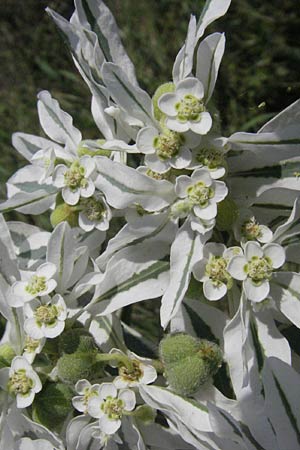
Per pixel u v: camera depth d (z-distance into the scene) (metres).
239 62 0.39
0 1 0.46
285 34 0.39
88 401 0.20
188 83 0.19
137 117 0.20
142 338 0.23
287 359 0.19
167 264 0.20
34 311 0.20
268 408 0.19
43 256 0.22
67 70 0.43
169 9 0.40
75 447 0.20
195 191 0.19
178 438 0.21
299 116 0.20
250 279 0.19
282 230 0.19
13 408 0.20
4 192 0.40
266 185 0.20
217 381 0.20
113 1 0.42
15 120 0.43
